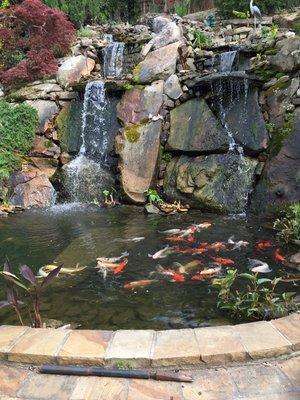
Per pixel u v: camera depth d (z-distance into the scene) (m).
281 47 6.80
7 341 2.44
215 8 11.88
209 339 2.38
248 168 6.28
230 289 3.69
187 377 2.14
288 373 2.16
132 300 3.58
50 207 7.23
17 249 5.00
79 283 3.95
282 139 5.99
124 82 7.99
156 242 5.05
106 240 5.20
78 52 9.95
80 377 2.19
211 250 4.69
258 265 4.21
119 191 7.32
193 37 9.15
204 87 7.19
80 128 8.37
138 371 2.19
